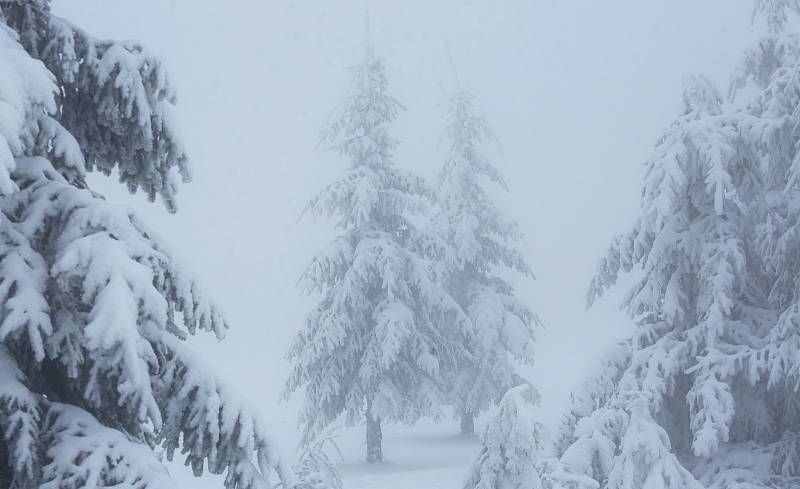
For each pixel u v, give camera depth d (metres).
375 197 26.36
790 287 13.81
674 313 13.86
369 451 25.94
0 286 4.35
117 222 4.68
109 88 5.54
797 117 12.99
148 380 4.47
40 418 4.67
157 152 5.87
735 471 12.95
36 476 4.42
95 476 4.34
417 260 26.78
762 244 13.61
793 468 12.87
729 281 13.36
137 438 5.39
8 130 3.75
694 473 13.55
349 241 26.95
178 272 5.09
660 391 13.38
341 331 25.17
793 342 12.61
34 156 5.04
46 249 4.79
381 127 27.45
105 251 4.40
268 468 5.09
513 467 8.47
